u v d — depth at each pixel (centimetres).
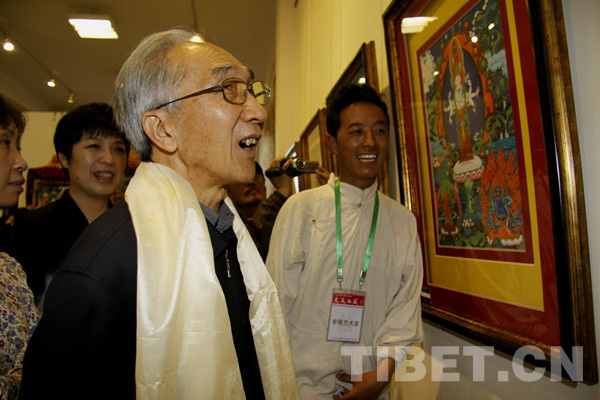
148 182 75
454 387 123
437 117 121
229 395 66
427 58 125
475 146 103
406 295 118
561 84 74
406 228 128
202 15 582
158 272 65
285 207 136
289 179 194
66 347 55
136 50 80
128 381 62
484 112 98
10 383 74
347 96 136
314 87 329
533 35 77
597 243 72
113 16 573
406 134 141
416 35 132
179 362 64
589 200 74
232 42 668
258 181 241
